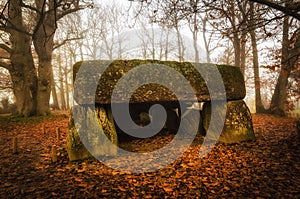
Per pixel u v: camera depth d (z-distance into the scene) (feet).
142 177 13.42
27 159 17.40
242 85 22.43
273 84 55.31
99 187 12.12
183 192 11.43
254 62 43.80
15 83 37.24
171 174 13.76
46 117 36.52
